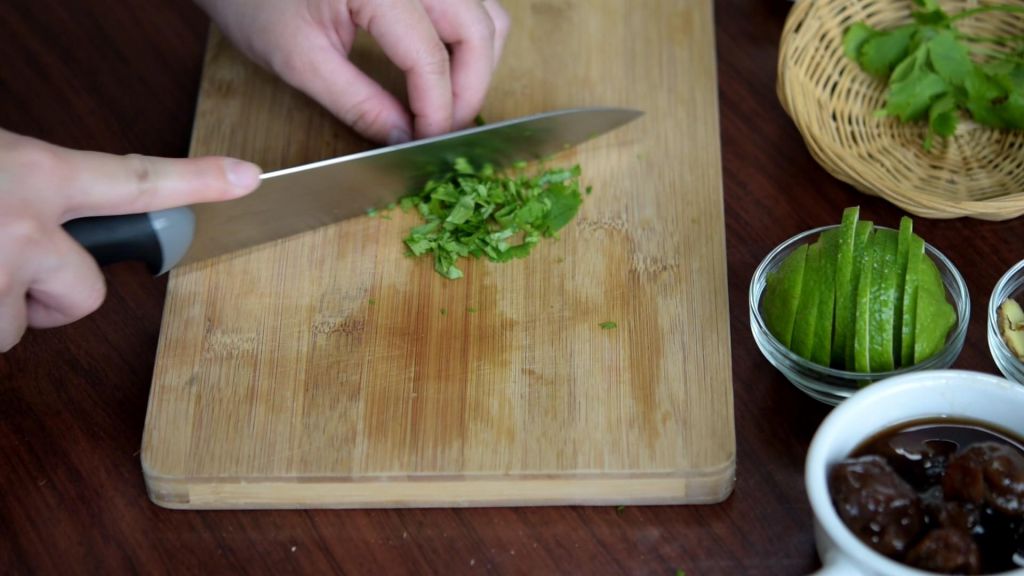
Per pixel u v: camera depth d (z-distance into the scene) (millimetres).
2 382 811
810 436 781
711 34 908
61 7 949
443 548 762
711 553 754
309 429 777
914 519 689
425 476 764
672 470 758
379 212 846
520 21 918
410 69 822
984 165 859
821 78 884
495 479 764
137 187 737
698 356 789
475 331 803
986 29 898
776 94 893
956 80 868
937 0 907
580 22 917
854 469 697
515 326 804
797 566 749
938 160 864
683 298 808
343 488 770
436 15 829
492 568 754
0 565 759
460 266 825
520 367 791
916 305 750
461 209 832
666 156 858
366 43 909
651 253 823
